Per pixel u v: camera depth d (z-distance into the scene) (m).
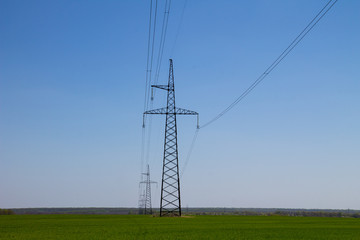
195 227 46.25
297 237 33.16
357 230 41.94
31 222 63.72
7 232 39.31
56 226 50.25
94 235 34.84
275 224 55.19
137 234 35.72
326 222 63.25
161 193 77.94
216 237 32.59
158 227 46.53
